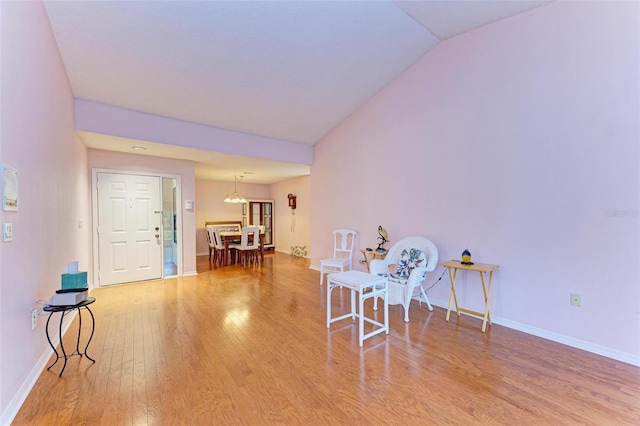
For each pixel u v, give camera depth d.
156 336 2.72
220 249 6.56
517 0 2.59
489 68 3.02
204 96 3.73
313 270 5.78
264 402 1.78
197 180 7.97
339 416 1.67
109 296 4.00
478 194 3.13
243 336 2.72
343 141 4.95
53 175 2.53
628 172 2.21
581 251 2.45
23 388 1.79
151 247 4.95
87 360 2.27
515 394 1.86
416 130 3.76
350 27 3.02
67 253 3.02
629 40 2.19
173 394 1.85
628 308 2.23
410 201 3.86
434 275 3.61
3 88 1.59
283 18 2.79
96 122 3.57
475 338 2.68
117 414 1.67
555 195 2.58
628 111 2.20
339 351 2.43
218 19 2.69
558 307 2.59
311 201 5.80
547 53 2.61
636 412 1.69
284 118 4.58
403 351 2.43
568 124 2.50
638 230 2.18
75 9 2.42
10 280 1.66
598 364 2.21
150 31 2.71
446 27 3.13
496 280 3.00
